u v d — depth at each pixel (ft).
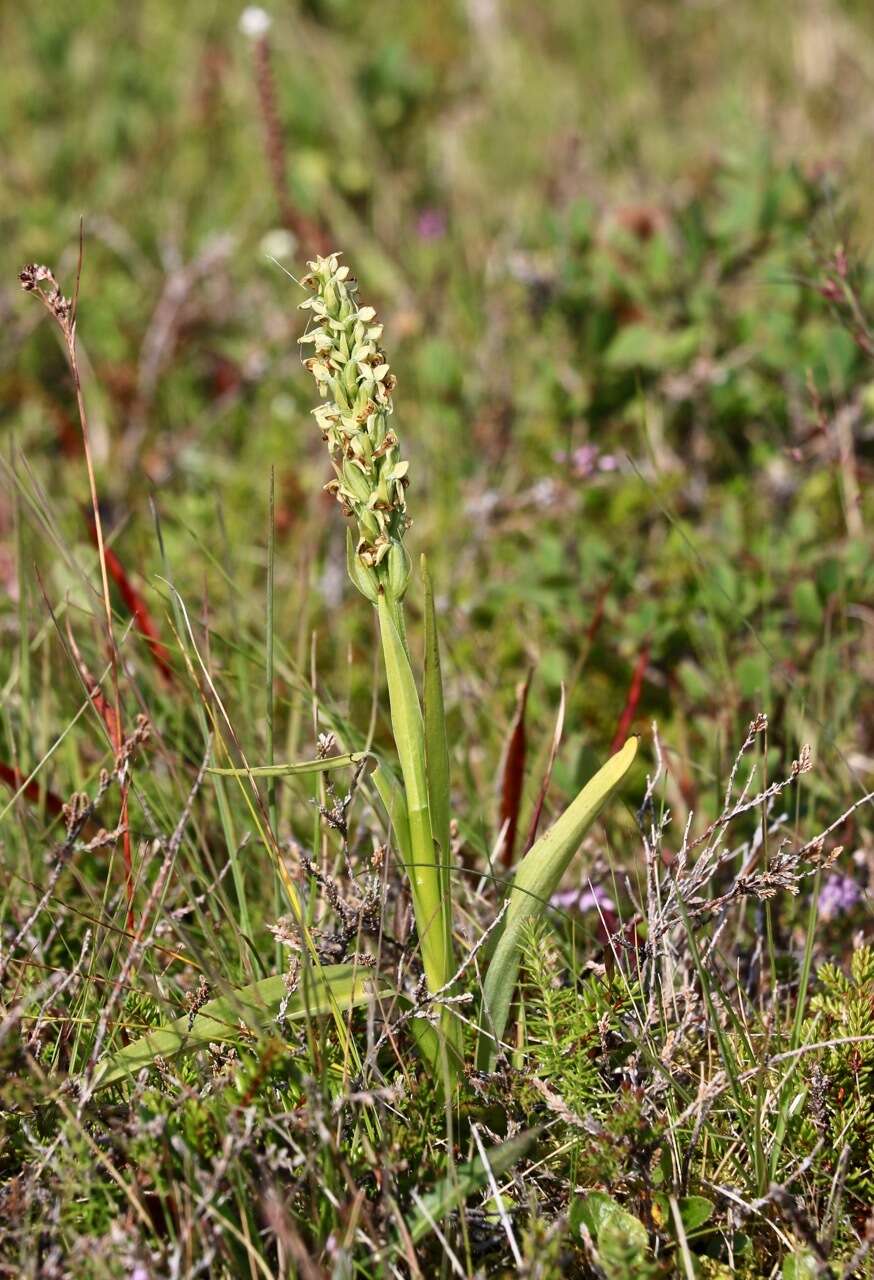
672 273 13.16
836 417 11.84
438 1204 5.70
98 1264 5.35
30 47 20.79
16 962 6.61
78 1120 5.80
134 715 8.67
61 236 15.85
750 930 8.00
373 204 17.30
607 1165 6.02
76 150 18.03
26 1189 5.74
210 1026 6.32
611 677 10.35
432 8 23.18
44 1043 6.75
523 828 8.61
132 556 11.87
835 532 11.72
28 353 14.48
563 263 13.44
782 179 13.03
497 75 21.29
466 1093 6.47
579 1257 5.98
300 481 12.89
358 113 18.49
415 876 6.18
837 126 18.17
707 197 15.94
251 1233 5.73
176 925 6.23
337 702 9.43
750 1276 6.02
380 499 5.70
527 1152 6.33
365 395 5.64
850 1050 6.59
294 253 15.78
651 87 20.51
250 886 8.04
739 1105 6.36
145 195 17.58
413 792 6.09
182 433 14.02
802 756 6.79
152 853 6.81
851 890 7.89
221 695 8.89
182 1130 6.05
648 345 12.93
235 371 14.64
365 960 6.59
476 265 15.55
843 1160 6.00
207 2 22.24
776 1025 6.95
